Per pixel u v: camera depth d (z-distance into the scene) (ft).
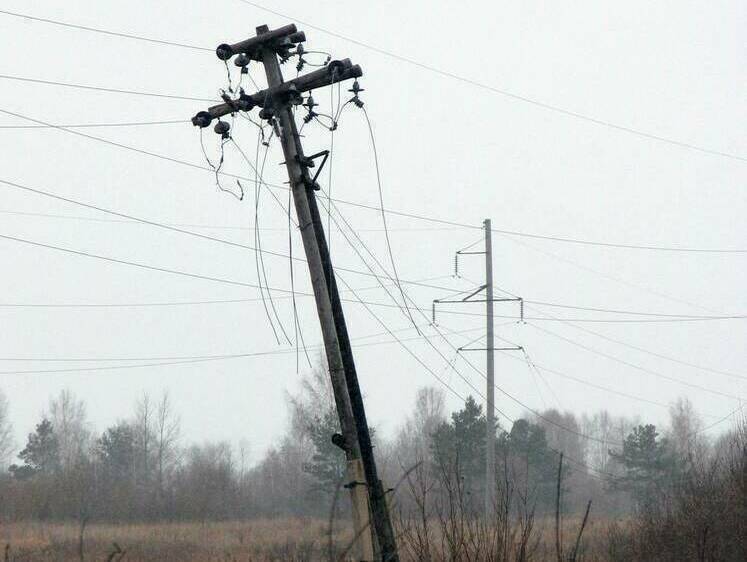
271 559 82.07
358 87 83.20
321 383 270.87
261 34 82.84
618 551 95.14
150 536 175.63
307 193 79.56
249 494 334.44
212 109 84.38
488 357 187.62
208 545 149.48
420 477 56.49
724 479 106.11
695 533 86.48
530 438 296.92
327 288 77.10
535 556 68.95
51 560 117.60
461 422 248.73
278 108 81.25
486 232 194.49
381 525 70.13
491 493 177.17
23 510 226.58
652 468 320.50
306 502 313.53
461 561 54.13
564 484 303.07
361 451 73.82
